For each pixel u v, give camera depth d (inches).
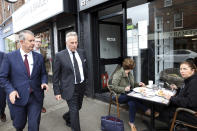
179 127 90.2
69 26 218.4
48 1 216.1
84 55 110.8
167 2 140.0
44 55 144.7
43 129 121.3
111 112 147.2
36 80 88.3
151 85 117.9
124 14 160.4
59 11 193.3
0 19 499.8
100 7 167.0
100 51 193.8
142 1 152.7
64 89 101.6
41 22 252.8
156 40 149.5
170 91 104.8
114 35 205.2
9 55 83.9
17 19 339.6
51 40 263.7
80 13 190.9
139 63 162.4
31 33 83.5
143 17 153.7
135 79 166.6
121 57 212.4
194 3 127.0
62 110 158.1
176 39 139.3
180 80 115.8
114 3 154.4
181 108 85.7
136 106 110.6
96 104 169.3
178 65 140.0
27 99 83.7
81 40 193.9
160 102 85.6
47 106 170.9
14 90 79.7
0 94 131.3
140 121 127.3
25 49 83.9
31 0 265.4
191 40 131.4
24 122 89.4
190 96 83.2
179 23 136.5
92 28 183.2
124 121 128.4
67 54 101.7
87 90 192.5
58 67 101.2
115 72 122.5
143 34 156.2
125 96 116.7
